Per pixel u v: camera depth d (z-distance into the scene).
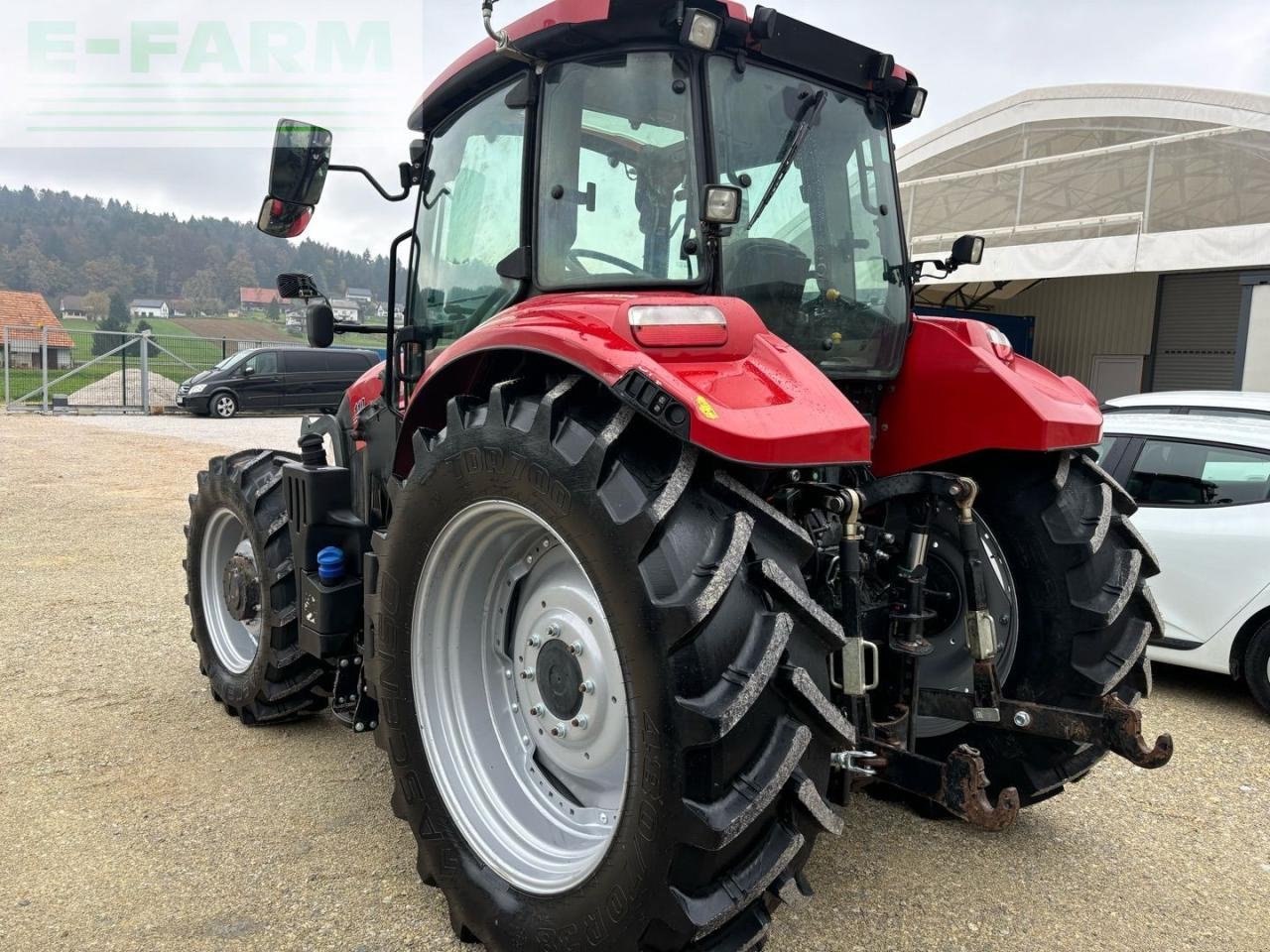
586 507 1.91
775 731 1.82
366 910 2.51
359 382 3.90
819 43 2.51
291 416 20.02
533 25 2.37
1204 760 3.78
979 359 2.74
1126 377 15.06
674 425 1.82
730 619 1.81
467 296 2.88
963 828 3.06
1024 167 12.33
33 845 2.81
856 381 2.81
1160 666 5.23
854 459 1.95
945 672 2.96
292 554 3.51
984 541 2.87
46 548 7.21
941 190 15.29
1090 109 12.83
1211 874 2.82
